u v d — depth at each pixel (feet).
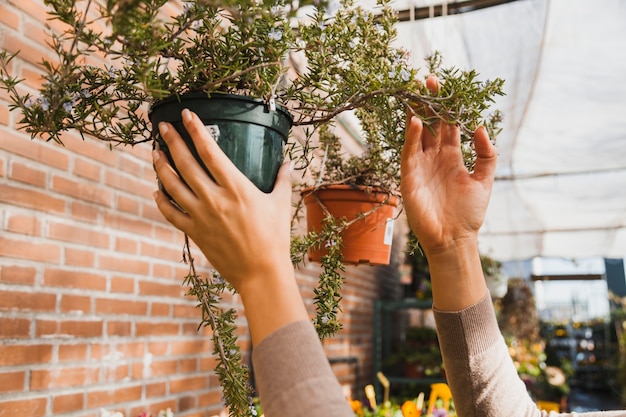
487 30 9.39
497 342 3.01
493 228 25.16
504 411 2.94
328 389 1.85
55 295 5.52
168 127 2.17
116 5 2.09
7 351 4.99
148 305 6.82
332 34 2.84
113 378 6.23
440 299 2.99
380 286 18.88
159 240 7.10
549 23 9.24
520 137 15.12
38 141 5.40
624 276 56.34
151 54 2.09
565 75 11.13
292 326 1.96
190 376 7.51
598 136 14.58
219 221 2.07
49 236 5.48
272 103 2.52
